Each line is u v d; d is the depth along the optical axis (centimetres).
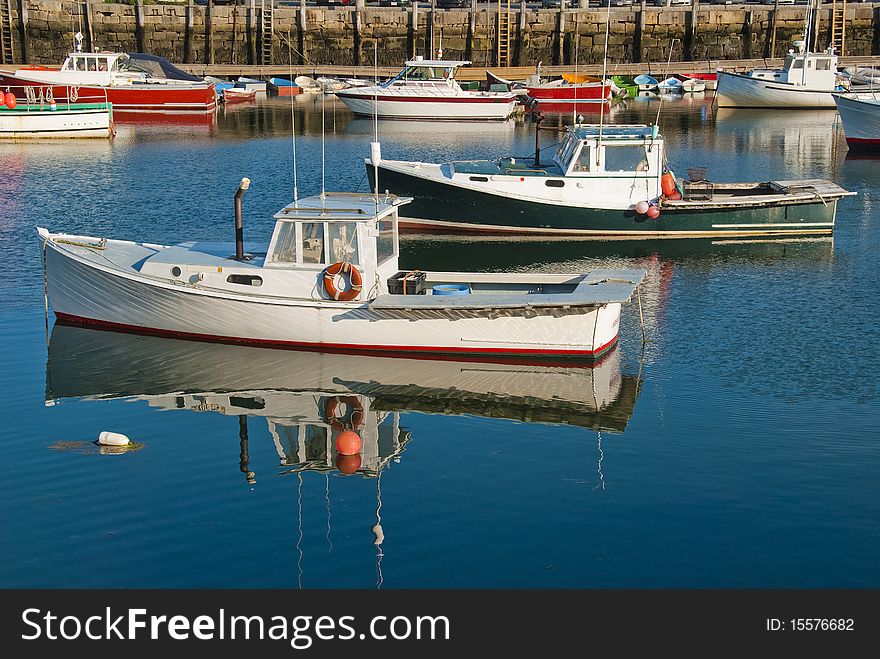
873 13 7369
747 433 1445
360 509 1237
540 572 1103
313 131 5162
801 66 6209
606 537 1169
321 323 1758
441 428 1483
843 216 3025
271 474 1333
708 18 7469
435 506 1242
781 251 2578
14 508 1237
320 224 1734
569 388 1628
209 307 1788
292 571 1109
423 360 1753
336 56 7450
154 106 5872
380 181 2784
